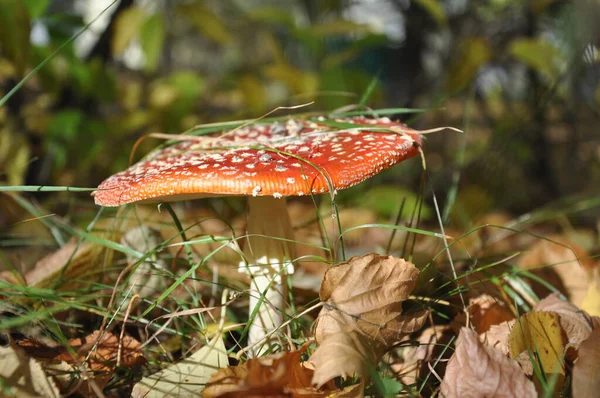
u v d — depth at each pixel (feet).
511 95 3.46
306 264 1.93
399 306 1.22
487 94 3.61
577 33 2.31
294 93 2.64
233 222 2.22
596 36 2.25
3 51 1.90
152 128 2.60
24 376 1.12
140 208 2.14
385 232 2.44
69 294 1.42
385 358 1.34
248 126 1.50
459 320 1.34
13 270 1.43
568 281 1.57
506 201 2.94
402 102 3.33
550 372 1.21
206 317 1.47
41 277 1.54
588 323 1.28
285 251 1.42
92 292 1.48
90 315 1.47
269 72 2.64
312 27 2.54
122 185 1.24
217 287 1.57
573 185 3.24
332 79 2.51
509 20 2.96
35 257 1.81
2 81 2.42
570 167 3.28
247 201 1.47
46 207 2.23
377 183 2.76
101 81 2.38
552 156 3.24
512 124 2.77
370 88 1.69
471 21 2.95
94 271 1.51
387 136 1.32
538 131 3.04
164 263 1.55
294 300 1.61
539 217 2.29
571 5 2.37
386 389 1.13
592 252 2.16
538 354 1.18
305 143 1.31
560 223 2.84
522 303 1.44
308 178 1.19
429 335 1.36
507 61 3.24
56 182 2.38
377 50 3.52
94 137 2.37
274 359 1.13
